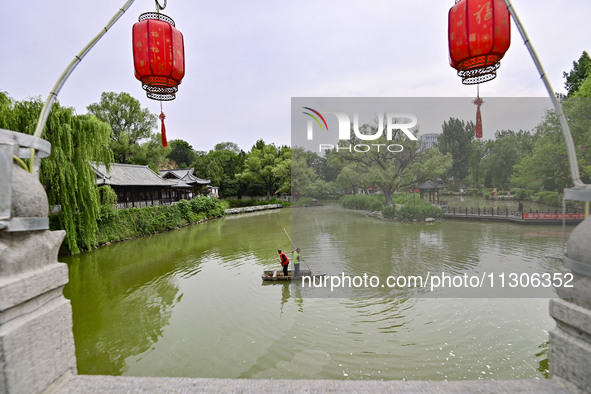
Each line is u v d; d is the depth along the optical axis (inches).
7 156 40.0
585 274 37.0
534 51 47.3
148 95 80.0
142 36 70.8
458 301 191.6
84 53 53.4
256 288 284.7
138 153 1058.7
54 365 45.6
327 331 180.4
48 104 50.1
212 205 962.7
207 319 226.7
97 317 237.9
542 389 41.9
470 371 144.3
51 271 45.9
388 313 186.1
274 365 162.7
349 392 43.9
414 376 144.0
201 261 404.2
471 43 63.3
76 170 404.8
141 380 46.8
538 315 178.5
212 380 46.4
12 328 39.4
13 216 41.0
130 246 512.4
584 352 38.6
